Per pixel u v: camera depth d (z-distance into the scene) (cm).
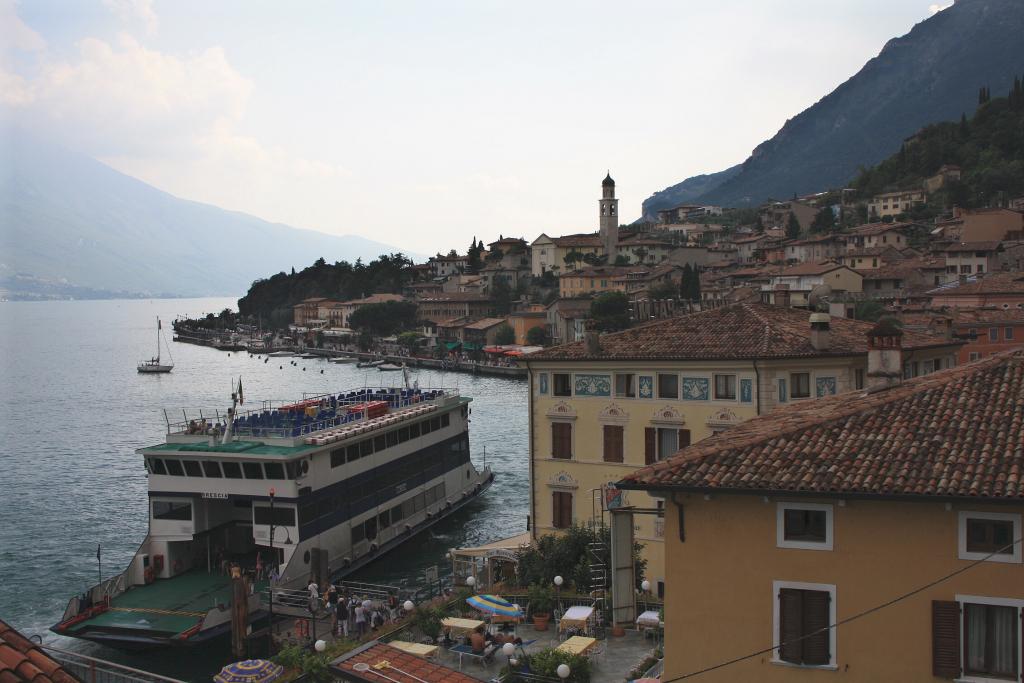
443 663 4106
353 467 6581
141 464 11688
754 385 5088
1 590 6700
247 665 4109
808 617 2378
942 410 2517
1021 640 2200
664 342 5509
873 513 2320
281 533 5931
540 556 5084
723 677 2447
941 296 13775
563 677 3612
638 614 4462
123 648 5159
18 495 9888
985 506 2222
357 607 5047
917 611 2284
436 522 7862
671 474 2494
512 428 13588
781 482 2356
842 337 5366
